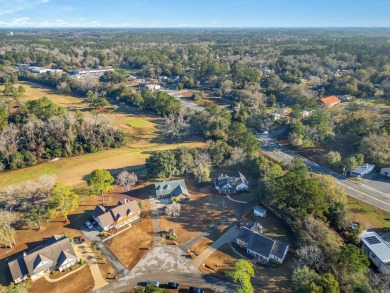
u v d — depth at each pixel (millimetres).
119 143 122625
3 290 55312
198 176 93125
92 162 109250
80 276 60375
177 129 129500
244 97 171375
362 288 50031
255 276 59438
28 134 110188
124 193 89625
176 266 62438
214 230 73125
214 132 120000
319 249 58625
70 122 115375
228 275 57750
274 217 77000
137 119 152375
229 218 77500
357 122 119375
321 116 125625
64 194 75312
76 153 115312
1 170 102875
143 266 62625
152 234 72000
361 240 66625
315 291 49062
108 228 73625
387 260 60094
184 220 77125
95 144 118250
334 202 73125
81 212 80500
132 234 72062
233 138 113062
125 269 61969
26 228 74062
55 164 108062
